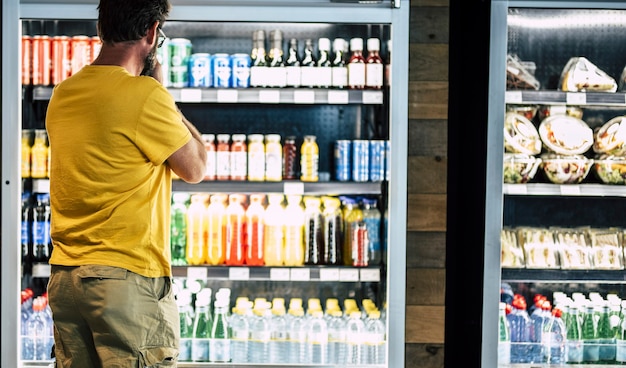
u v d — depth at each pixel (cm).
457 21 281
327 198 301
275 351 298
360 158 290
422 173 283
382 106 294
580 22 303
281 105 318
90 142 200
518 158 285
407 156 278
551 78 304
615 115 303
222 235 293
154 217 206
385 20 266
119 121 199
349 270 284
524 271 279
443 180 283
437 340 286
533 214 307
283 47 308
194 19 266
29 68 283
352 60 288
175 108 207
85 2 265
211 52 313
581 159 286
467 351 277
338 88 290
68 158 202
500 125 261
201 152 214
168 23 299
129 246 202
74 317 207
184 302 301
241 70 289
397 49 266
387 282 272
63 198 204
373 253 294
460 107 280
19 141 266
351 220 294
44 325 289
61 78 286
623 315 294
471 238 272
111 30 207
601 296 305
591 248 290
